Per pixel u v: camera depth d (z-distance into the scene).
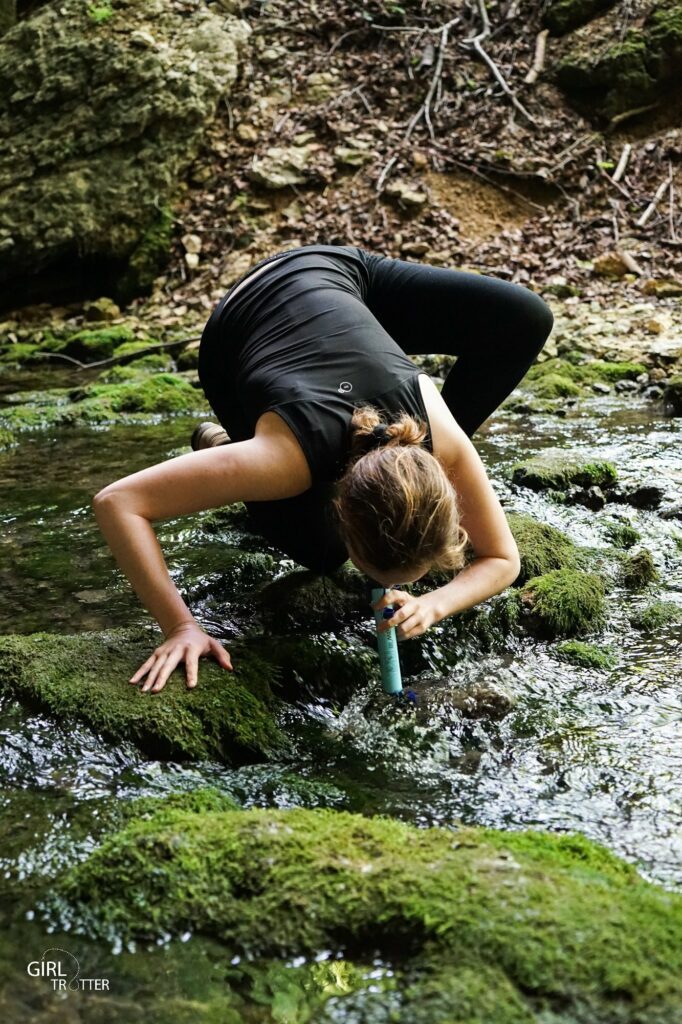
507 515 3.45
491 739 2.40
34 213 7.75
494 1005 1.51
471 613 2.88
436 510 2.10
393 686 2.49
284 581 3.11
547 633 2.89
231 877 1.79
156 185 7.90
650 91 8.09
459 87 8.38
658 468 4.13
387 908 1.69
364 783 2.23
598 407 5.24
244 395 2.44
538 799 2.14
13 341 7.31
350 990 1.59
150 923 1.74
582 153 7.93
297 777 2.24
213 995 1.60
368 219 7.66
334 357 2.36
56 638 2.66
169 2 8.66
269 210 7.91
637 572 3.20
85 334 6.91
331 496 2.36
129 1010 1.56
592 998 1.51
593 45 8.27
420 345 3.09
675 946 1.58
